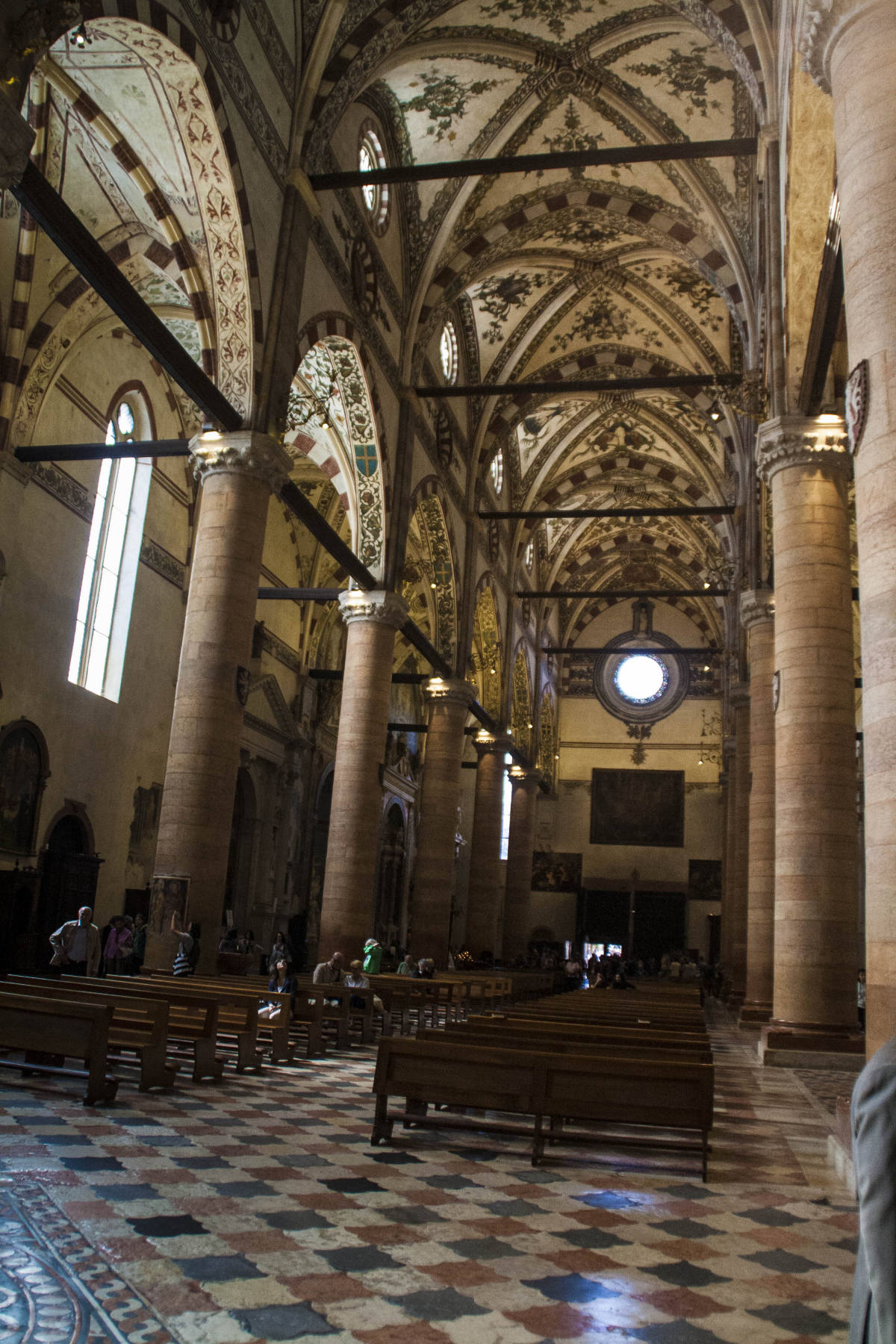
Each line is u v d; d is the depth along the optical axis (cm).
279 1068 1129
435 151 2250
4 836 1898
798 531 1526
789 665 1488
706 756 4806
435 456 2622
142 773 2373
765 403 1634
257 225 1616
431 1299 423
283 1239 486
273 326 1655
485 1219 550
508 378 2973
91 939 1237
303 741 3234
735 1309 435
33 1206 505
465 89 2114
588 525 4406
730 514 3089
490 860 3503
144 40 1357
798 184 1365
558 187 2312
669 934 4809
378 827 2206
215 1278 427
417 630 2516
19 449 1855
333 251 1909
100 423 2197
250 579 1573
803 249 1446
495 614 3444
